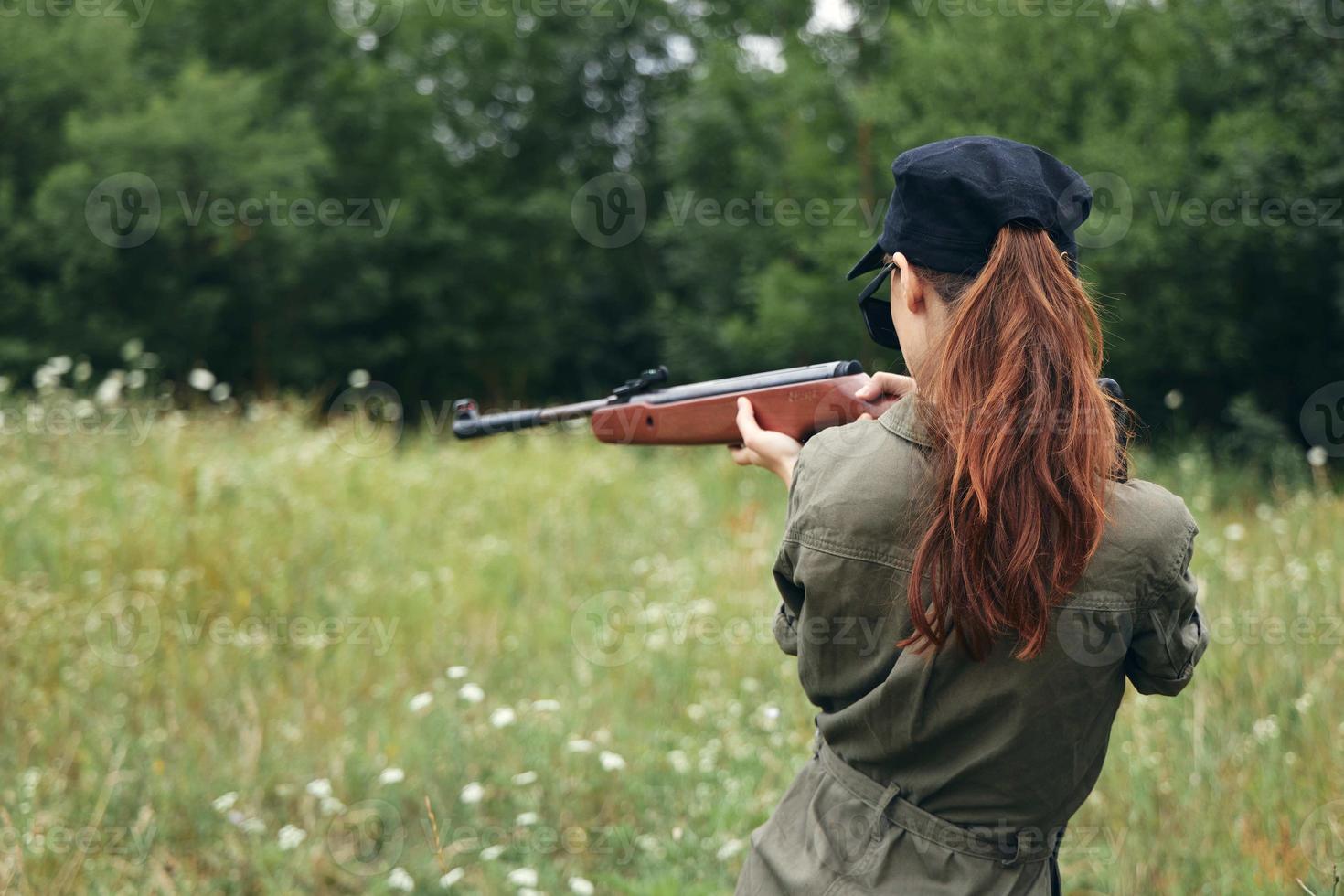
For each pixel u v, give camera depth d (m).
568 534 6.46
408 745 3.69
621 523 6.95
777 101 16.81
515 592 5.50
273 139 18.30
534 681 4.41
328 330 22.12
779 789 3.45
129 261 17.77
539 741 3.66
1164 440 10.59
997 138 1.36
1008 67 11.83
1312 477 8.86
